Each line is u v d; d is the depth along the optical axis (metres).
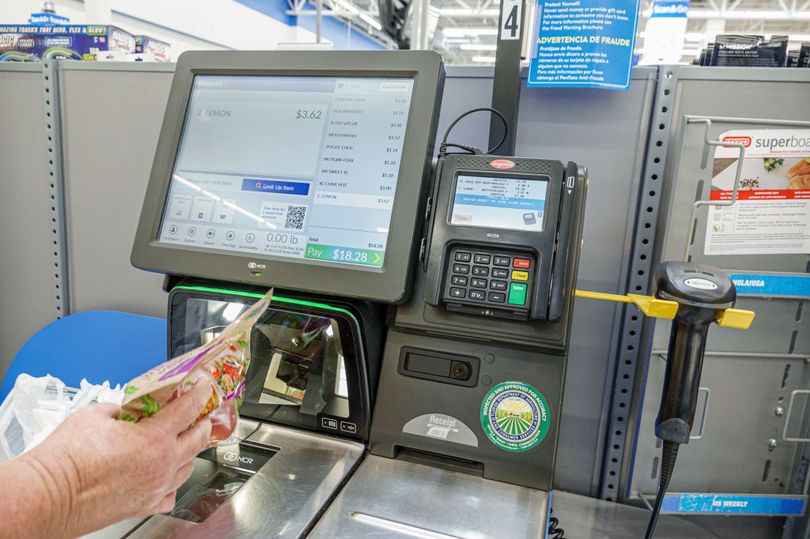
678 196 0.81
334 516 0.57
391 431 0.68
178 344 0.77
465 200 0.66
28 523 0.35
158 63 1.08
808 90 0.80
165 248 0.72
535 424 0.64
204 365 0.46
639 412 0.86
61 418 0.67
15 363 1.11
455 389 0.67
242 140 0.73
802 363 0.83
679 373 0.65
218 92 0.76
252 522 0.55
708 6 7.52
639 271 0.89
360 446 0.71
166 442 0.43
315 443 0.71
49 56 1.43
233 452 0.71
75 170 1.18
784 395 0.85
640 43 3.29
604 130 0.88
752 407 0.85
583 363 0.94
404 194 0.64
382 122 0.68
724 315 0.63
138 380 0.43
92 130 1.15
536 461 0.63
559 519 0.90
